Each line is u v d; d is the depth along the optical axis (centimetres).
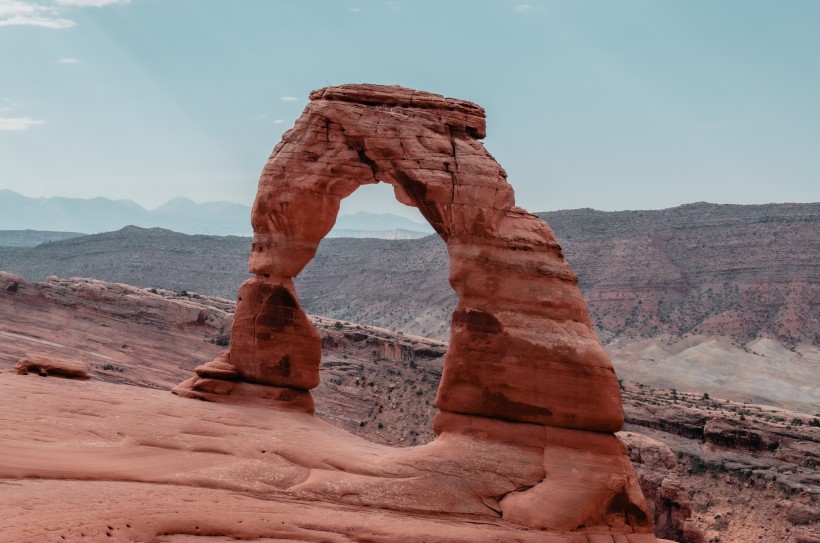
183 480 2127
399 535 2094
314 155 2769
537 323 2500
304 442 2403
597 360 2470
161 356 7162
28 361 2762
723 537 6191
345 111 2728
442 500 2286
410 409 7206
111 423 2334
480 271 2542
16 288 7344
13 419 2256
